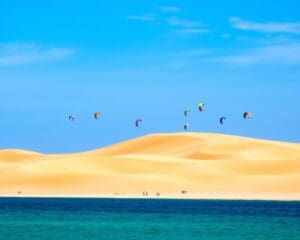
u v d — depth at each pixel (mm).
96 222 152500
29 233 129625
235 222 154500
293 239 123312
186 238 124188
